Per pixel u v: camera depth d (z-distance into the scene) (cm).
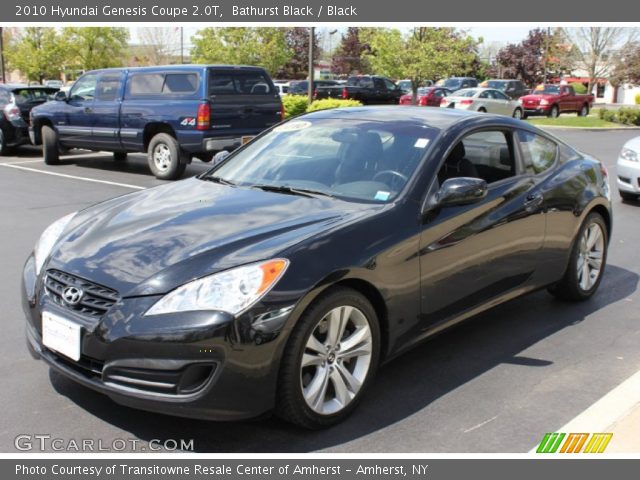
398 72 2894
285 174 443
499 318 517
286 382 323
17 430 341
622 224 874
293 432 344
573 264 530
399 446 334
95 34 4269
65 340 330
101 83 1281
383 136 441
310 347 330
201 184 455
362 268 345
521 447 333
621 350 459
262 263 321
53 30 4275
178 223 370
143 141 1218
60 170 1312
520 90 3550
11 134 1543
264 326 310
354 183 412
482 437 342
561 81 6009
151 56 5834
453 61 2777
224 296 309
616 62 4119
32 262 384
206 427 347
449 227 398
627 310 541
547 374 418
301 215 373
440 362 433
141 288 317
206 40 3328
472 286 422
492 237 431
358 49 5572
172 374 305
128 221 383
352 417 360
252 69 1210
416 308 383
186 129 1148
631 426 345
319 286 326
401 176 404
